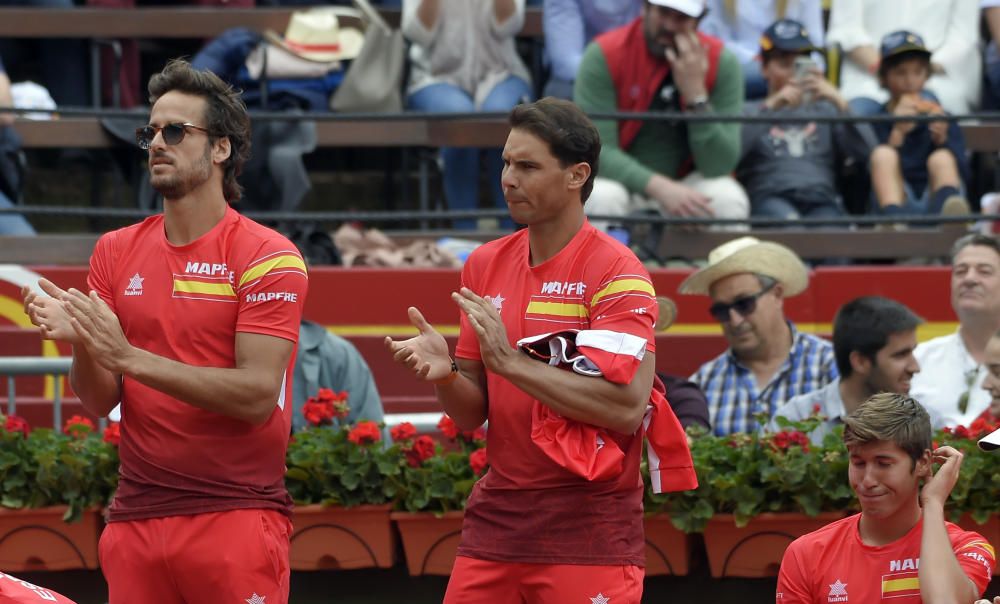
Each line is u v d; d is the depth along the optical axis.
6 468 20.16
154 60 38.94
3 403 27.30
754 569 19.69
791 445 19.83
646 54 29.70
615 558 14.39
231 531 14.73
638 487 14.77
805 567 16.34
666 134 30.03
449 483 19.86
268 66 32.09
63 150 35.78
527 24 35.44
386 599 20.55
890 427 15.55
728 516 19.58
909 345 22.56
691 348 28.52
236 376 14.48
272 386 14.69
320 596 20.66
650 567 19.91
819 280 28.86
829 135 31.98
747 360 24.94
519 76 33.22
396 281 28.69
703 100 29.50
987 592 19.86
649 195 29.73
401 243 31.70
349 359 23.36
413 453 20.23
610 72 29.80
